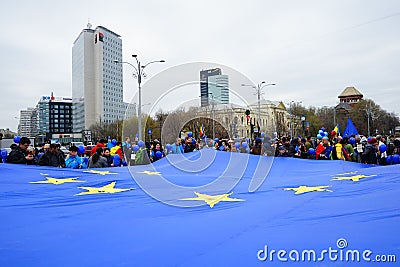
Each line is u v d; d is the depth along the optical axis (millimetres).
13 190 4930
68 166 8945
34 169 6461
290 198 4508
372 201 4043
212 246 2650
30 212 3730
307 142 13805
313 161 8852
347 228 3041
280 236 2873
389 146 11703
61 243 2736
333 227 3084
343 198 4363
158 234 2955
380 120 71812
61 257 2451
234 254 2492
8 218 3477
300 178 6477
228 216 3557
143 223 3311
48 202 4199
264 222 3301
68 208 3916
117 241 2777
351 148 11258
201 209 3898
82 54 76625
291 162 8609
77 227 3176
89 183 5559
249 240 2779
